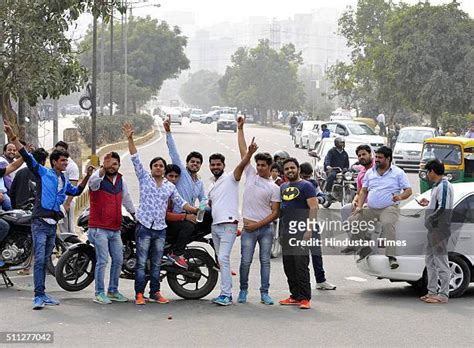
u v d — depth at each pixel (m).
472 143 24.94
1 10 16.91
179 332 9.59
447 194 11.36
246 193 11.25
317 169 24.66
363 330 9.79
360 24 67.94
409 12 50.59
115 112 81.44
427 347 9.02
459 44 48.84
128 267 11.48
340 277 13.63
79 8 17.86
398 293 12.27
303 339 9.31
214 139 58.69
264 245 11.29
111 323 9.99
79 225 11.71
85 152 39.34
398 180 11.97
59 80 17.44
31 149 14.31
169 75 85.19
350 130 42.66
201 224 11.55
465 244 11.90
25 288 12.20
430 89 48.75
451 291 11.86
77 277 11.60
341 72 65.31
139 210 11.09
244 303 11.34
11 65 16.97
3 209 12.67
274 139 61.25
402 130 39.19
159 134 66.19
